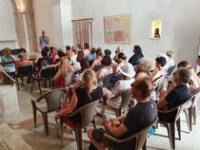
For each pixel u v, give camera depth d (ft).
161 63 10.12
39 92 14.87
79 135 7.07
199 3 15.47
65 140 8.23
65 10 25.76
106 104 9.37
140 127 4.84
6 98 9.96
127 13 20.21
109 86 10.86
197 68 12.90
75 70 13.02
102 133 5.89
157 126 8.85
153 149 7.60
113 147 5.44
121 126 4.99
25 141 8.20
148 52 19.44
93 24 23.98
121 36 21.29
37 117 10.44
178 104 6.97
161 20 17.85
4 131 8.82
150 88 4.84
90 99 6.86
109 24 22.12
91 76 6.82
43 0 31.14
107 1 21.71
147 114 4.80
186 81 7.00
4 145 7.75
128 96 8.50
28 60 16.78
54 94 8.29
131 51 20.86
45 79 14.82
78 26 25.89
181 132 8.78
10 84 10.61
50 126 9.45
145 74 8.59
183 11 16.40
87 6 24.02
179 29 16.93
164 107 7.29
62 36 26.25
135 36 20.11
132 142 5.11
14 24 33.17
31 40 35.22
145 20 18.97
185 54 16.98
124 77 8.48
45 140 8.29
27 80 17.28
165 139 8.23
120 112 8.89
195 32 16.10
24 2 33.04
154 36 18.61
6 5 31.73
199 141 8.09
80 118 6.88
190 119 8.69
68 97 8.46
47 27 32.17
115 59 14.43
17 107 10.53
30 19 34.35
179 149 7.57
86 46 18.76
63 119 7.38
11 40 29.58
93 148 6.32
